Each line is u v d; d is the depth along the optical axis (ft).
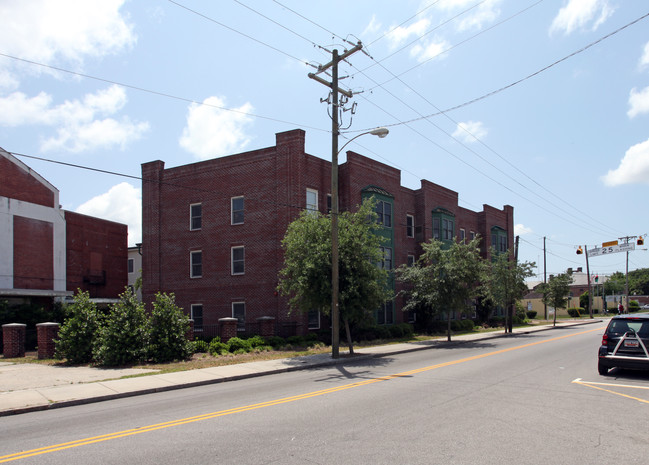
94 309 61.57
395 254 104.94
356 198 93.97
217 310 90.38
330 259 61.87
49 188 106.52
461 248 88.94
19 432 26.09
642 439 22.18
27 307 92.02
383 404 30.32
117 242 127.44
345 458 19.45
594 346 70.74
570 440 21.97
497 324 137.80
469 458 19.39
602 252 162.91
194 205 95.86
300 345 74.13
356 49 61.52
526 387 36.32
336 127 62.44
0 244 93.30
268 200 86.43
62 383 43.37
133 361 56.49
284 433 23.59
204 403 32.96
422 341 87.30
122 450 21.35
